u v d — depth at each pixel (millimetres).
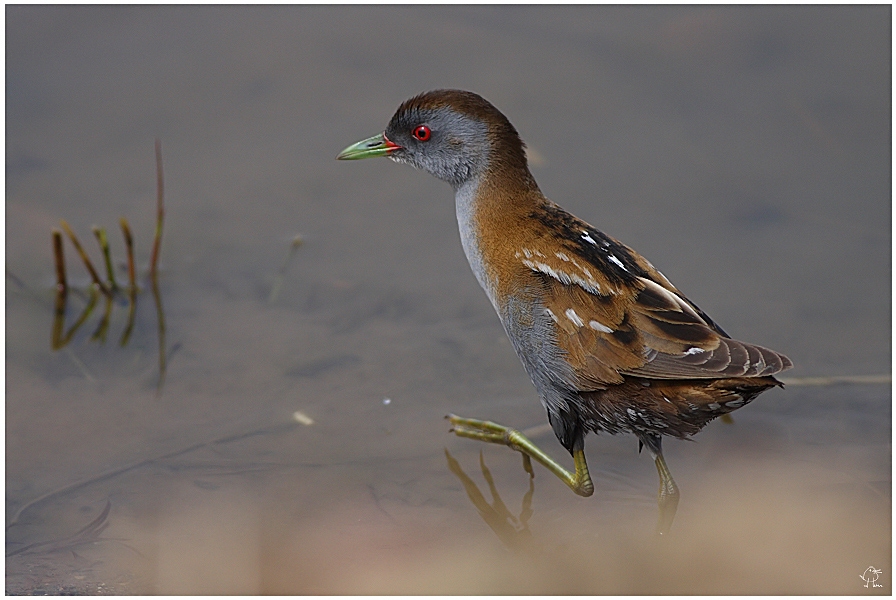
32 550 8148
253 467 9383
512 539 8484
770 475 9289
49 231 13227
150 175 14219
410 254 12992
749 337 11234
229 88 15867
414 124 9922
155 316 11906
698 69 16109
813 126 14844
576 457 9125
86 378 10766
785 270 12406
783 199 13625
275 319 11852
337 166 14531
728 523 8656
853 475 9180
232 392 10531
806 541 8344
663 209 13469
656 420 8422
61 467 9289
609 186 13898
